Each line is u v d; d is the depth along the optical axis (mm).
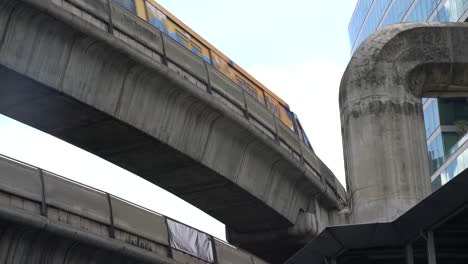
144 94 25688
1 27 21062
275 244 36156
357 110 20609
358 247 15984
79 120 24609
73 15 22266
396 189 19750
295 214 34844
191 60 27750
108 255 25188
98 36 23094
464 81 21688
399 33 21297
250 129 30000
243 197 31656
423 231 15234
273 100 35031
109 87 24344
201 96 27359
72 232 23344
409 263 15547
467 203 14477
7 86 22219
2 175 21859
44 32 22094
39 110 23750
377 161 20047
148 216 27406
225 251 31516
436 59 21297
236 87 30281
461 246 16281
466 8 57500
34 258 22938
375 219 19578
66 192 23875
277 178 33156
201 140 28469
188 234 29312
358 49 21391
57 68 22609
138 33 25297
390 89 20656
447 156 61094
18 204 22172
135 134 25875
